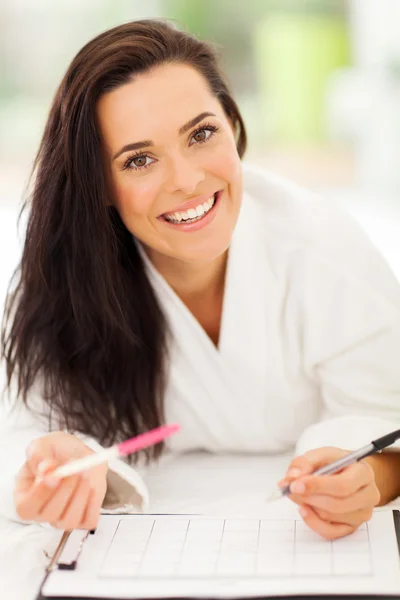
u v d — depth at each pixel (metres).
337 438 1.29
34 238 1.41
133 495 1.23
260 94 6.87
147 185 1.26
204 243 1.30
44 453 1.12
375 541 1.04
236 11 6.62
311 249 1.43
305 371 1.48
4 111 6.94
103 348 1.45
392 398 1.44
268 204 1.52
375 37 5.80
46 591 0.97
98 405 1.46
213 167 1.26
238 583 0.97
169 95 1.23
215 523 1.12
